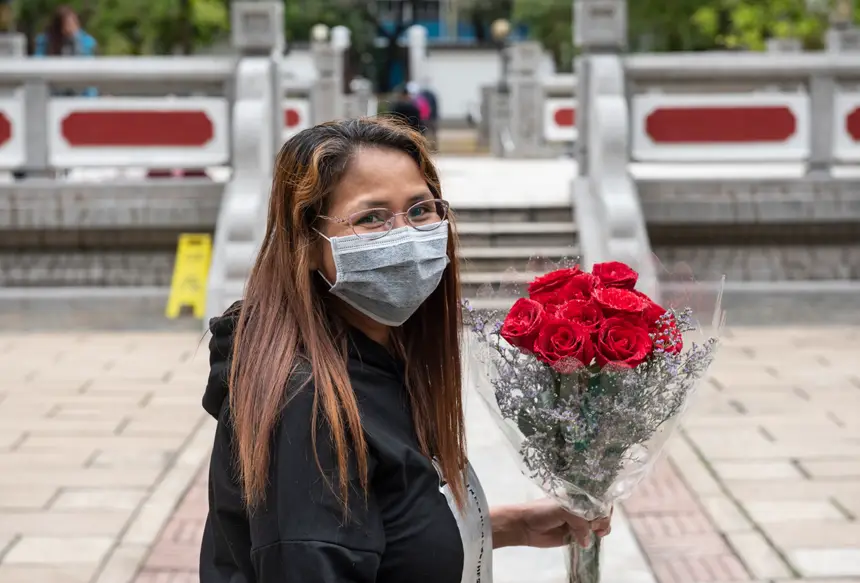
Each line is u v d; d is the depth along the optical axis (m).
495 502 4.78
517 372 2.04
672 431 2.18
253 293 1.78
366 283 1.76
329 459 1.60
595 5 9.29
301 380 1.65
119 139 9.12
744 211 9.30
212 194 9.19
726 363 7.68
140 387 7.06
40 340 8.44
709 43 21.11
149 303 9.34
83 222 9.19
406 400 1.88
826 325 8.88
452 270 2.00
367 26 35.88
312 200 1.74
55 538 4.54
